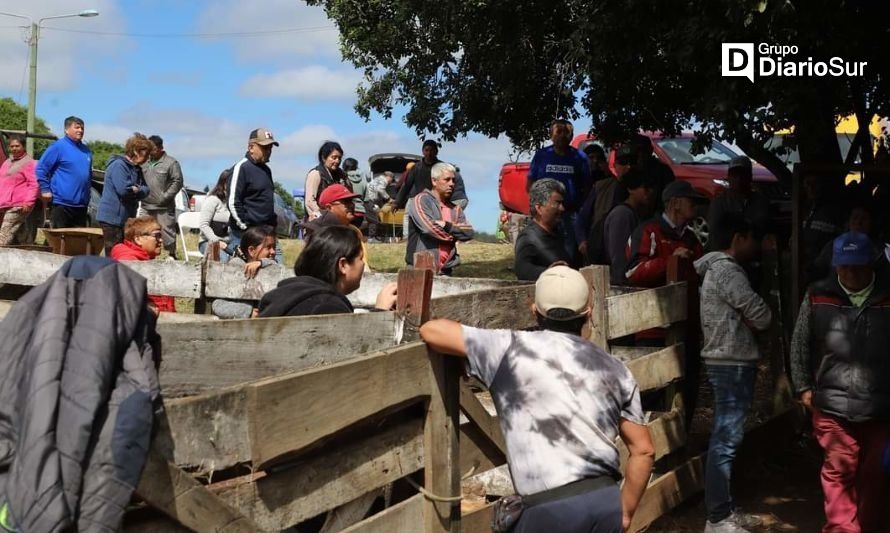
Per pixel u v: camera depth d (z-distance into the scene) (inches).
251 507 123.0
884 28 337.1
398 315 160.6
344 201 303.3
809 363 219.3
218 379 134.2
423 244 311.3
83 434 98.0
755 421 313.1
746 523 236.8
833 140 374.3
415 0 484.4
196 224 727.1
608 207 366.9
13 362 104.3
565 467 136.2
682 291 252.7
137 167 439.2
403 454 151.9
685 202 264.4
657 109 446.6
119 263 113.5
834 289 211.9
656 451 232.5
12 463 99.5
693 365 258.2
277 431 122.1
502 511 138.0
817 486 270.1
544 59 472.4
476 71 497.0
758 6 289.6
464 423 170.6
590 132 487.2
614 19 370.9
